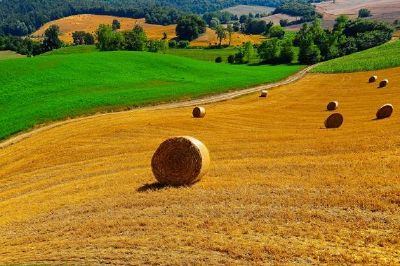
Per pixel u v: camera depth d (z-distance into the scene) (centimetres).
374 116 3506
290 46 12625
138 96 5362
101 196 1819
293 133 3047
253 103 5197
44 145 3391
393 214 1266
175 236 1265
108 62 7538
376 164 1777
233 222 1322
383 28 14400
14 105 4956
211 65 8969
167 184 1823
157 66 7838
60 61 7050
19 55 14862
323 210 1345
